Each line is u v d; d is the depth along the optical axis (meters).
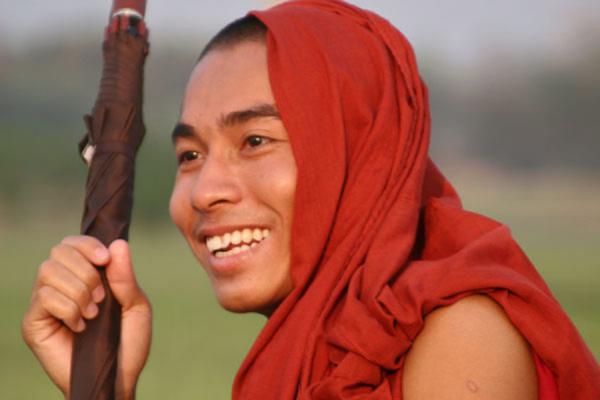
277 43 5.60
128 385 5.72
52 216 119.75
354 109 5.58
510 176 158.00
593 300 41.62
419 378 4.83
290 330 5.35
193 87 5.80
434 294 4.90
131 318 5.76
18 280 55.47
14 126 144.50
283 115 5.51
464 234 5.41
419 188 5.54
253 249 5.57
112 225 5.18
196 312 41.19
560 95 156.12
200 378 23.64
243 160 5.60
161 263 70.62
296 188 5.48
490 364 4.79
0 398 21.36
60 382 5.69
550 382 4.94
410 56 5.82
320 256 5.47
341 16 5.93
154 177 103.81
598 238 99.44
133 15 5.40
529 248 82.50
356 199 5.50
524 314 4.91
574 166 158.50
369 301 4.98
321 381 4.98
